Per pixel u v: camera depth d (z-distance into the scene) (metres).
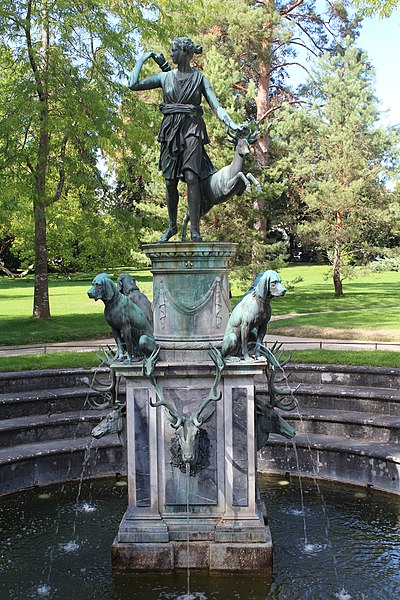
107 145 20.11
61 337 19.22
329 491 9.49
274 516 8.39
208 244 6.79
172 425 6.59
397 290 38.66
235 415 6.80
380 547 7.35
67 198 24.80
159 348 6.91
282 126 28.98
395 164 31.05
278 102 33.25
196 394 6.85
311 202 30.27
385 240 34.72
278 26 26.55
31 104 18.56
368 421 10.41
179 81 7.07
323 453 10.15
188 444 6.52
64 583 6.59
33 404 11.34
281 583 6.48
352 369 12.11
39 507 8.95
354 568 6.81
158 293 7.07
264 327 6.96
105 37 19.44
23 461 9.74
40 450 10.09
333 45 32.66
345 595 6.23
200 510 6.87
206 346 6.85
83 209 23.14
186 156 7.08
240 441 6.80
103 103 19.64
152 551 6.72
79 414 11.39
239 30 25.59
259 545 6.66
